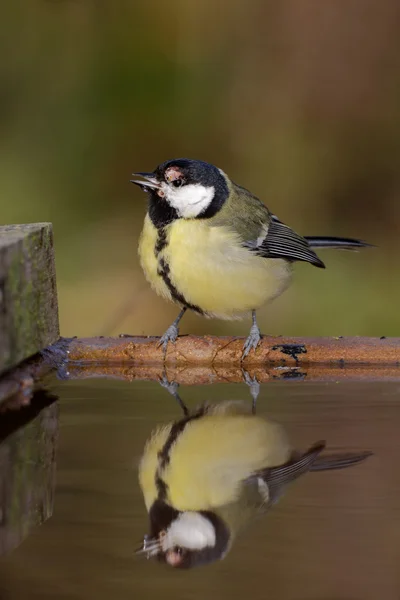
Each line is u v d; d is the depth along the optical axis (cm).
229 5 1786
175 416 633
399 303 1546
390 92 1758
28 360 739
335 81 1762
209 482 488
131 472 507
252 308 897
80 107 1764
